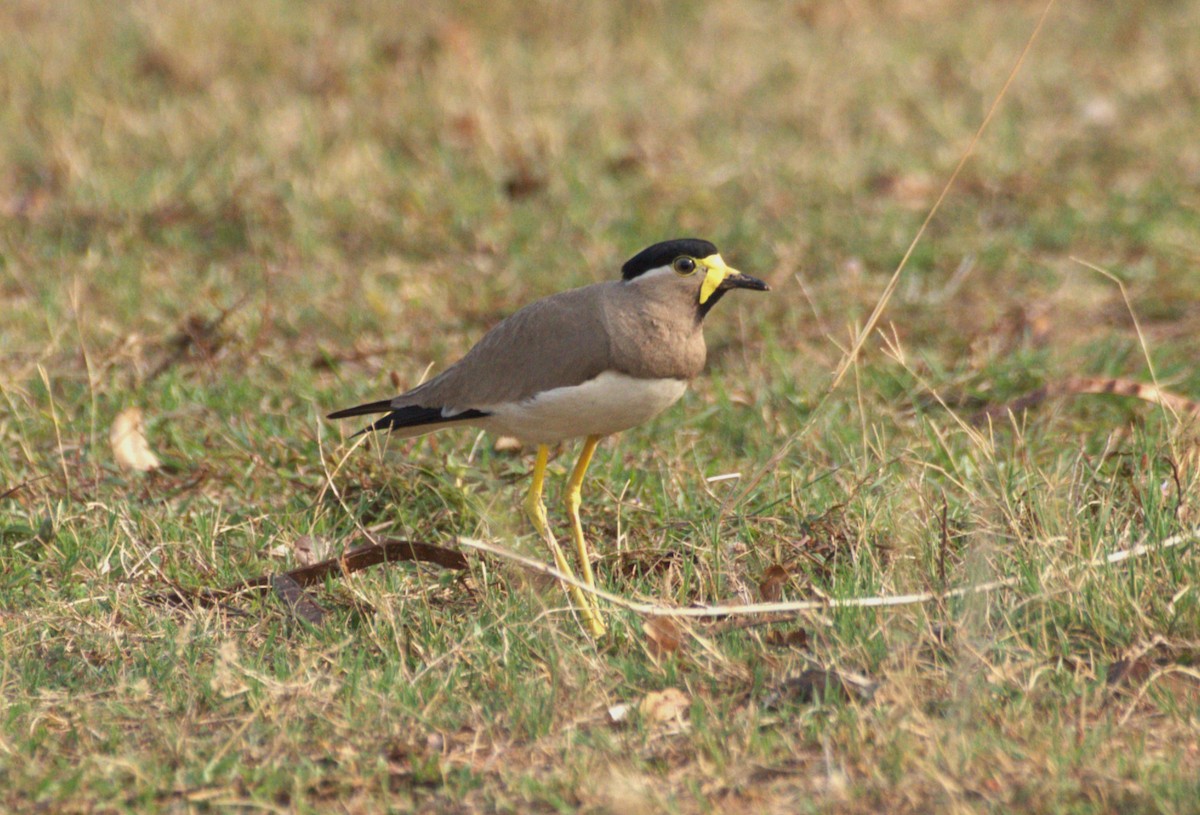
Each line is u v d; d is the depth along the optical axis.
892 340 12.98
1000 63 19.72
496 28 20.81
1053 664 7.57
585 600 8.51
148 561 9.21
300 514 9.98
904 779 6.58
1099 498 9.33
